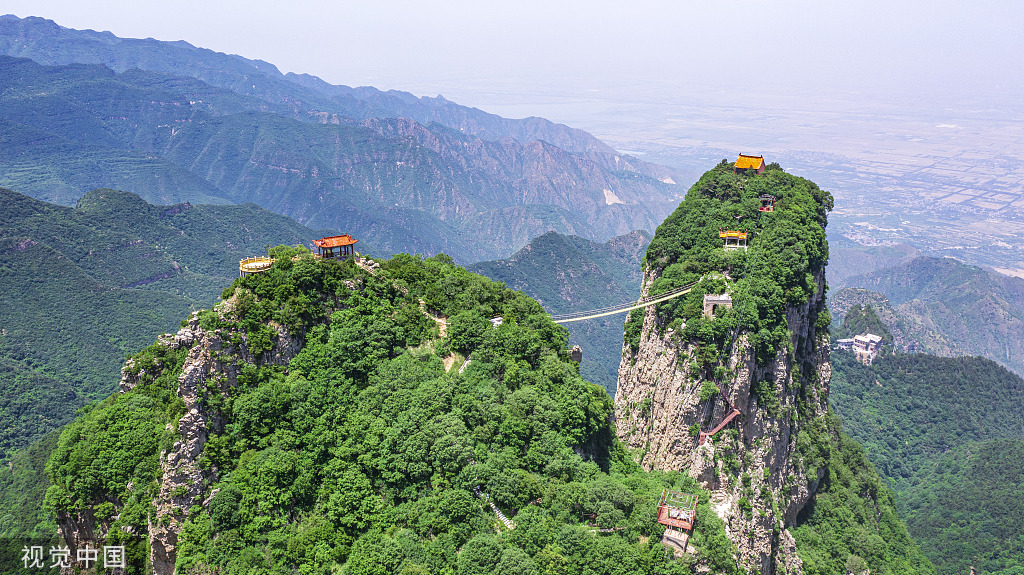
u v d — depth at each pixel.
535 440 171.25
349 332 171.75
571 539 151.25
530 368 190.00
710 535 165.88
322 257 188.62
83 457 147.62
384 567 139.50
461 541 147.75
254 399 149.62
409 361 176.00
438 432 158.25
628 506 166.12
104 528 145.12
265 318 162.38
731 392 196.12
